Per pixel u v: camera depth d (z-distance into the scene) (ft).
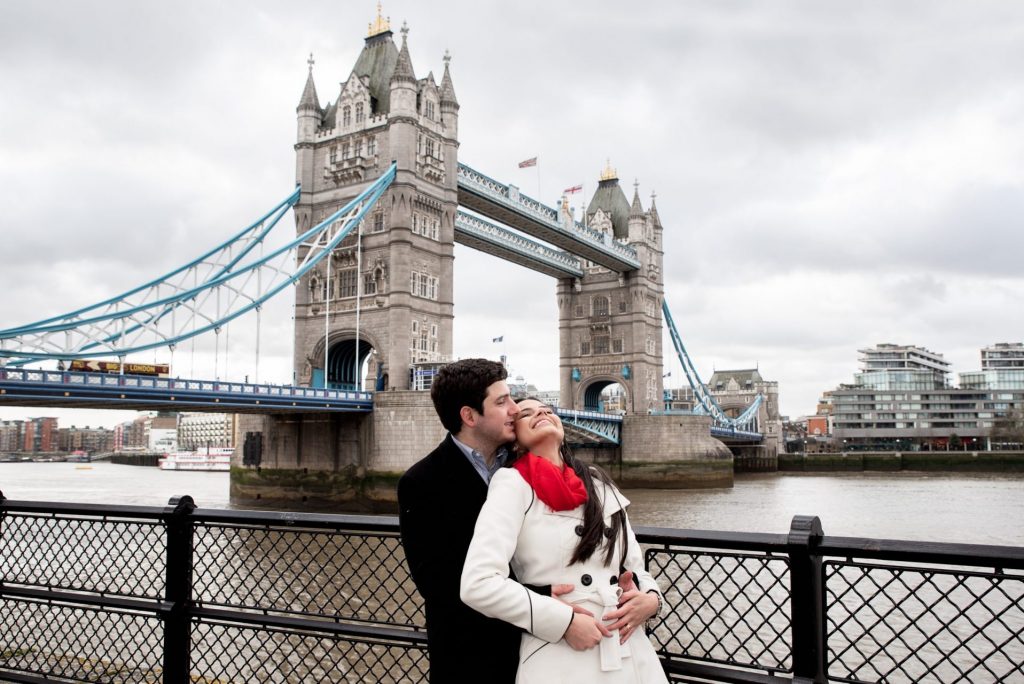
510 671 16.80
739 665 19.38
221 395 178.50
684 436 332.60
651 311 382.63
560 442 17.57
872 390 561.84
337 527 22.77
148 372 197.06
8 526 28.50
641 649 16.42
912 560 17.53
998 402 548.31
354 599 57.11
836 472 465.88
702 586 80.07
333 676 47.98
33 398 152.46
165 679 24.80
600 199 398.83
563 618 15.23
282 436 229.45
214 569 62.13
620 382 371.15
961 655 64.90
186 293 192.03
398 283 230.07
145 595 25.68
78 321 175.32
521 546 16.55
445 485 17.63
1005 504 226.38
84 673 26.73
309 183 252.21
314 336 245.45
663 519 190.90
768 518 193.36
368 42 263.49
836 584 86.63
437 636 16.84
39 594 27.48
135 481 397.19
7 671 28.22
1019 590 80.74
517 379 256.32
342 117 250.57
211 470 559.79
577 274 374.43
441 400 18.19
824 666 18.35
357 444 215.72
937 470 444.96
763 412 504.43
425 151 243.81
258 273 203.41
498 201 271.49
